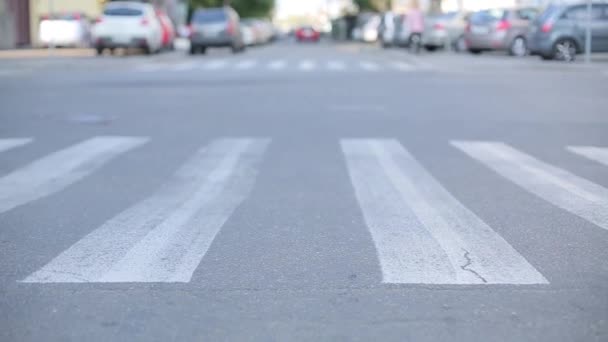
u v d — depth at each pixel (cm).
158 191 782
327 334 421
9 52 3222
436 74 2211
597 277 512
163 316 447
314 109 1429
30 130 1185
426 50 3709
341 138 1114
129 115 1349
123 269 529
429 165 920
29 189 793
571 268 530
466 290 487
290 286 497
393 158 964
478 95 1650
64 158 962
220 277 514
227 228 638
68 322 438
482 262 542
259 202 734
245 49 4288
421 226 642
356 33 6462
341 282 504
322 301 471
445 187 799
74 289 490
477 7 4316
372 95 1658
